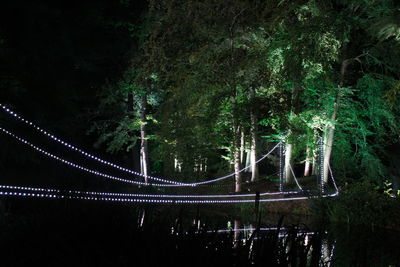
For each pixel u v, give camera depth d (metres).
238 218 17.23
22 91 19.19
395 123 21.75
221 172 30.61
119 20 28.44
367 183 18.05
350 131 23.14
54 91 21.56
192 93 22.11
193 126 24.12
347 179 23.86
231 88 21.75
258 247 3.14
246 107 21.36
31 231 3.79
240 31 21.33
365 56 22.64
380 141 23.62
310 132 23.05
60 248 3.48
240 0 20.44
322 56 18.09
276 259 3.09
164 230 3.50
